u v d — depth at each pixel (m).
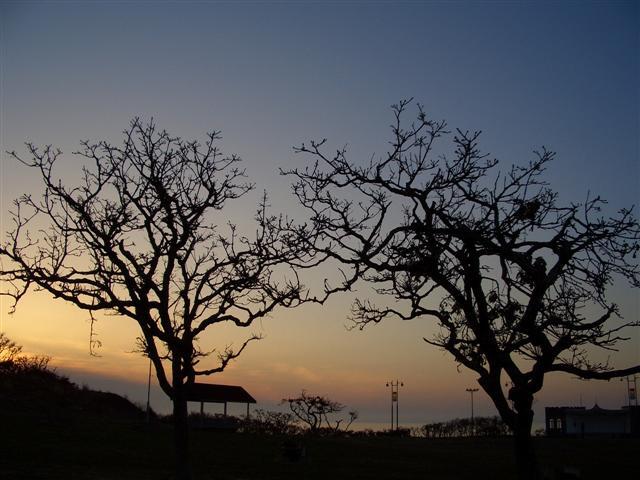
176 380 24.14
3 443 41.88
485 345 18.97
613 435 99.12
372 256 19.48
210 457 45.41
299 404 87.31
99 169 24.50
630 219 18.69
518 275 19.28
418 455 56.06
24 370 72.31
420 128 19.81
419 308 20.30
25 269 23.45
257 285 25.11
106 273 23.98
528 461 18.84
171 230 24.25
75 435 49.03
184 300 24.58
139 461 38.84
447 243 19.17
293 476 36.41
